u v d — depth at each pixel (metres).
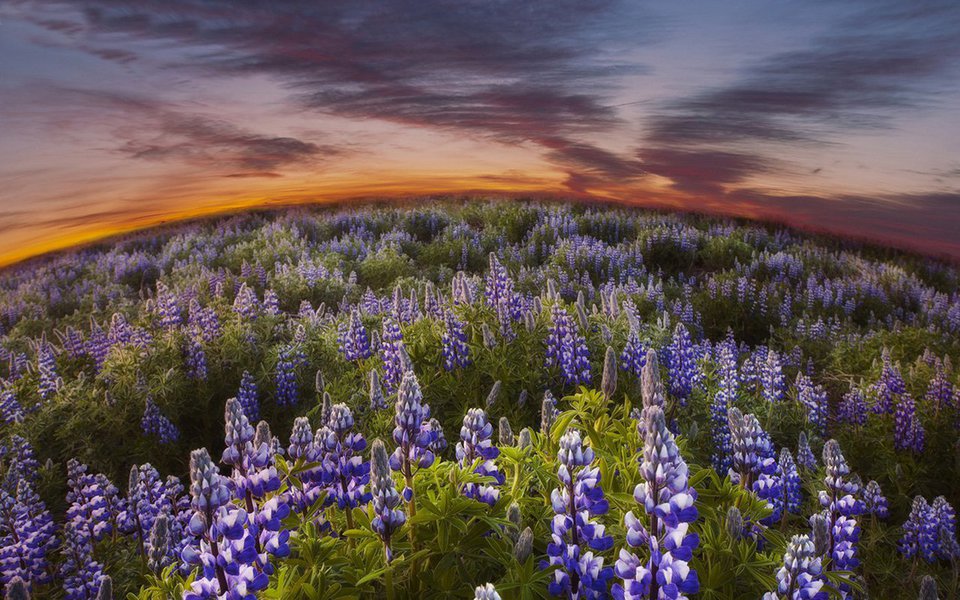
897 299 17.84
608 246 21.44
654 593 2.26
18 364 10.59
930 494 7.38
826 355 12.84
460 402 7.04
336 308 15.28
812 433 7.92
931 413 8.32
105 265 23.45
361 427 6.81
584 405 4.39
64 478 7.20
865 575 5.80
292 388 8.52
